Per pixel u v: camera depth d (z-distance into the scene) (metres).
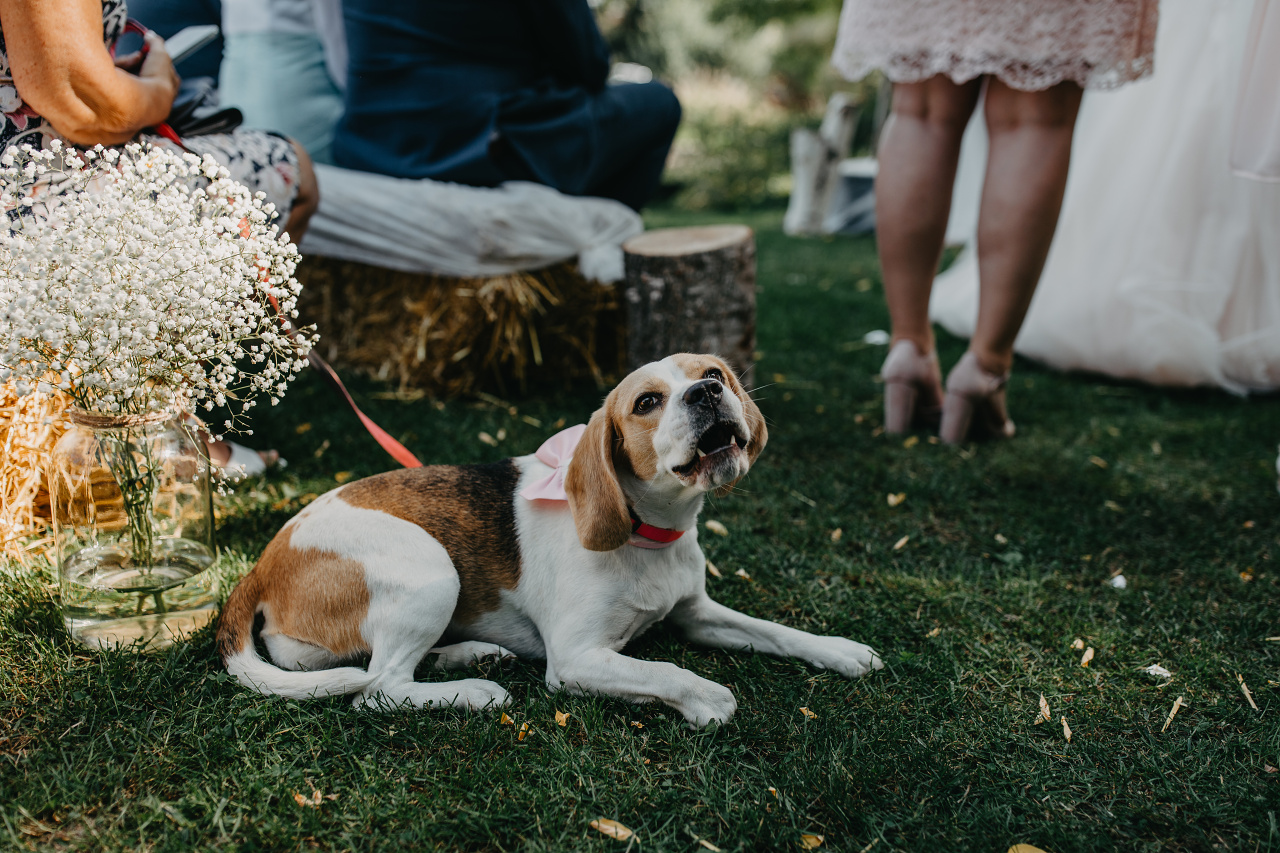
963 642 2.31
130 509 2.00
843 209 11.29
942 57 3.28
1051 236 3.45
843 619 2.38
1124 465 3.63
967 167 6.77
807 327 5.74
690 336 3.84
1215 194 4.33
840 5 17.89
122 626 2.08
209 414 3.47
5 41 2.09
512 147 3.98
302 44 4.51
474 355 4.17
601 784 1.70
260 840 1.55
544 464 2.20
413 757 1.79
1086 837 1.62
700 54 19.53
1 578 2.27
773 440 3.80
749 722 1.90
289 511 2.87
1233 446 3.80
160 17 2.99
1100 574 2.74
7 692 1.89
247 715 1.84
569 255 4.14
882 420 4.14
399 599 1.93
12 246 1.71
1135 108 4.51
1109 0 3.05
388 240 3.84
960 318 5.52
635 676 1.91
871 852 1.57
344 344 4.44
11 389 2.24
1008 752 1.88
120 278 1.75
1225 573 2.72
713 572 2.58
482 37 3.99
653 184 4.83
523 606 2.11
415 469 2.20
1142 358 4.53
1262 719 1.99
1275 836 1.62
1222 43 4.21
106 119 2.24
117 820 1.58
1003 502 3.26
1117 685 2.14
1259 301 4.41
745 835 1.59
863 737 1.87
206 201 1.92
